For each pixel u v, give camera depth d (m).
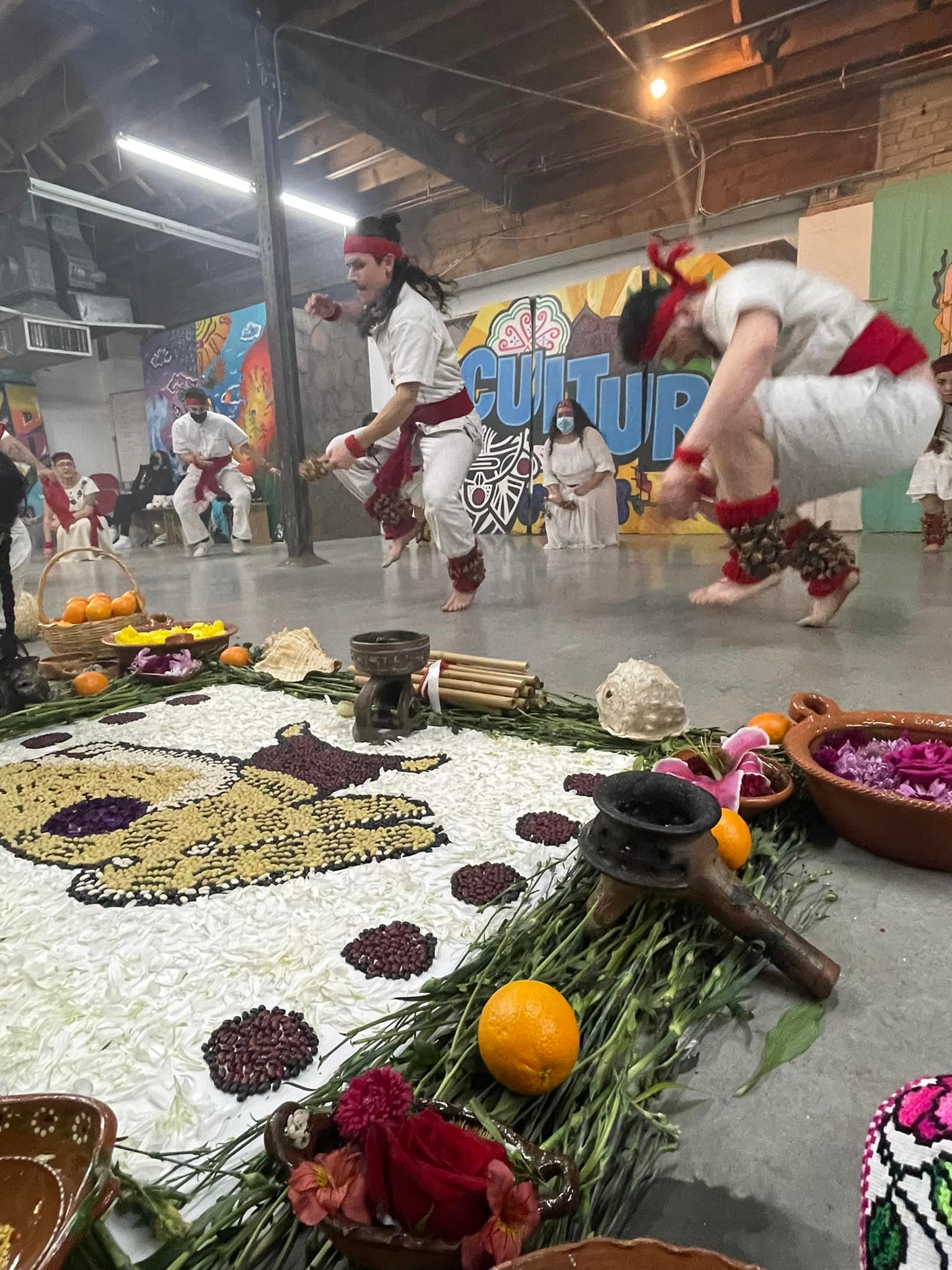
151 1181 0.77
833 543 3.08
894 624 3.15
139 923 1.21
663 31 6.96
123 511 11.54
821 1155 0.83
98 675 2.51
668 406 8.27
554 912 1.20
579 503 7.18
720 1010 1.05
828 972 1.05
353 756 1.92
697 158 8.20
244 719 2.27
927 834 1.32
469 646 3.08
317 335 10.33
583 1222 0.74
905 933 1.20
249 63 6.45
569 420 7.10
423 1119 0.66
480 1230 0.61
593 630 3.29
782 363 2.82
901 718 1.59
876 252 6.95
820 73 7.15
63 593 5.46
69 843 1.49
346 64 7.26
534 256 9.54
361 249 3.45
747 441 2.86
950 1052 0.96
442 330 3.67
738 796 1.40
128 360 13.23
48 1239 0.63
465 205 9.91
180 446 8.27
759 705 2.20
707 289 2.79
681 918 1.17
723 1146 0.85
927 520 5.58
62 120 8.23
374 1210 0.64
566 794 1.66
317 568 6.43
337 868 1.37
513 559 6.45
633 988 1.04
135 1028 0.99
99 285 11.59
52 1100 0.71
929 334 6.84
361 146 8.88
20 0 6.50
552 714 2.14
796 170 7.72
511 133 8.57
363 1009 1.01
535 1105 0.86
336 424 10.70
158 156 7.97
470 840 1.46
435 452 3.76
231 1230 0.73
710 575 4.86
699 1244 0.74
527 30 6.79
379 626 3.57
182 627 3.01
